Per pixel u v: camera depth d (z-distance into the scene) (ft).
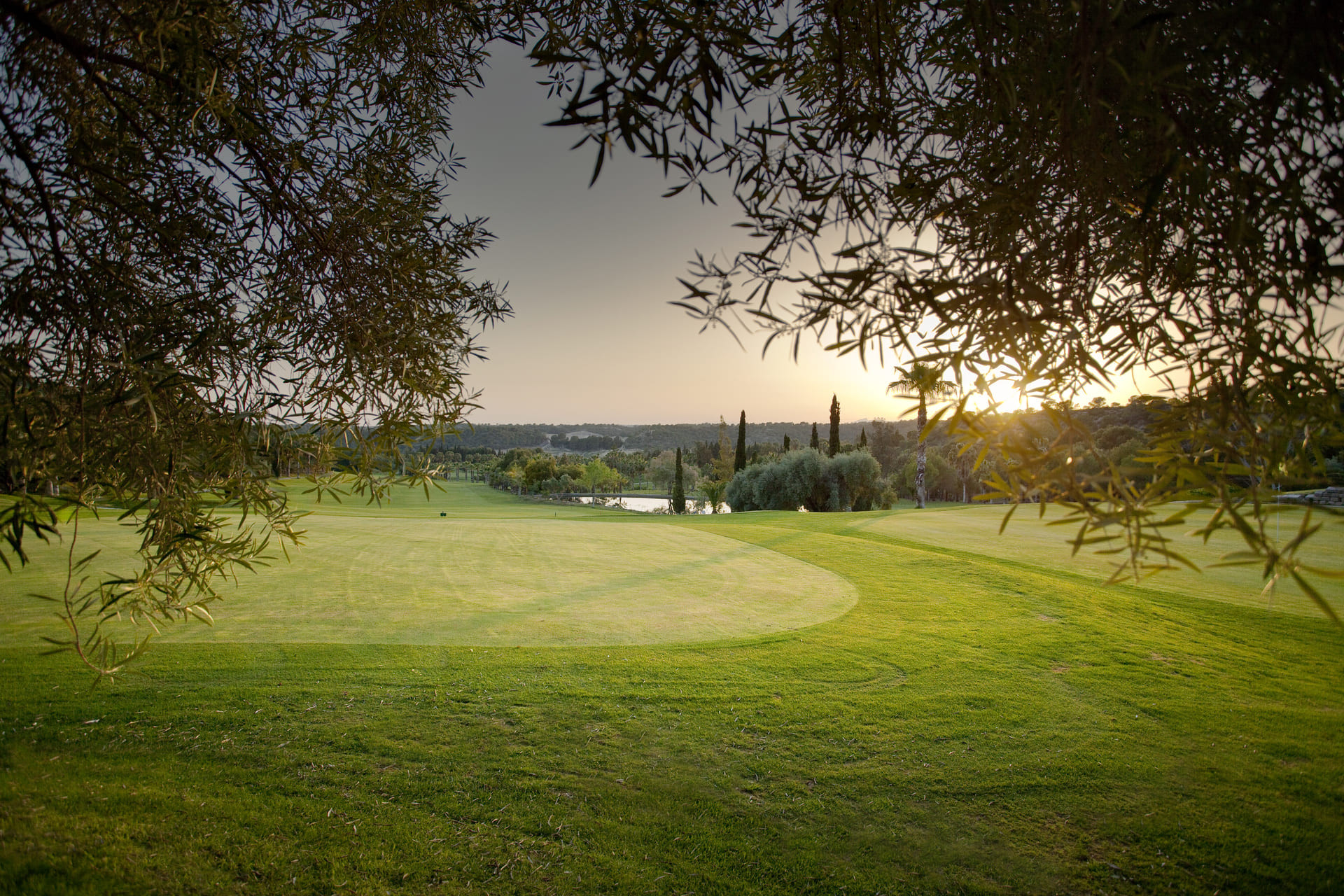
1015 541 51.67
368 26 8.89
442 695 18.95
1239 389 3.59
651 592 34.68
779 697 19.63
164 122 6.38
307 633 24.77
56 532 5.79
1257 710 19.07
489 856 12.03
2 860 10.64
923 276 3.44
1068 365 3.72
